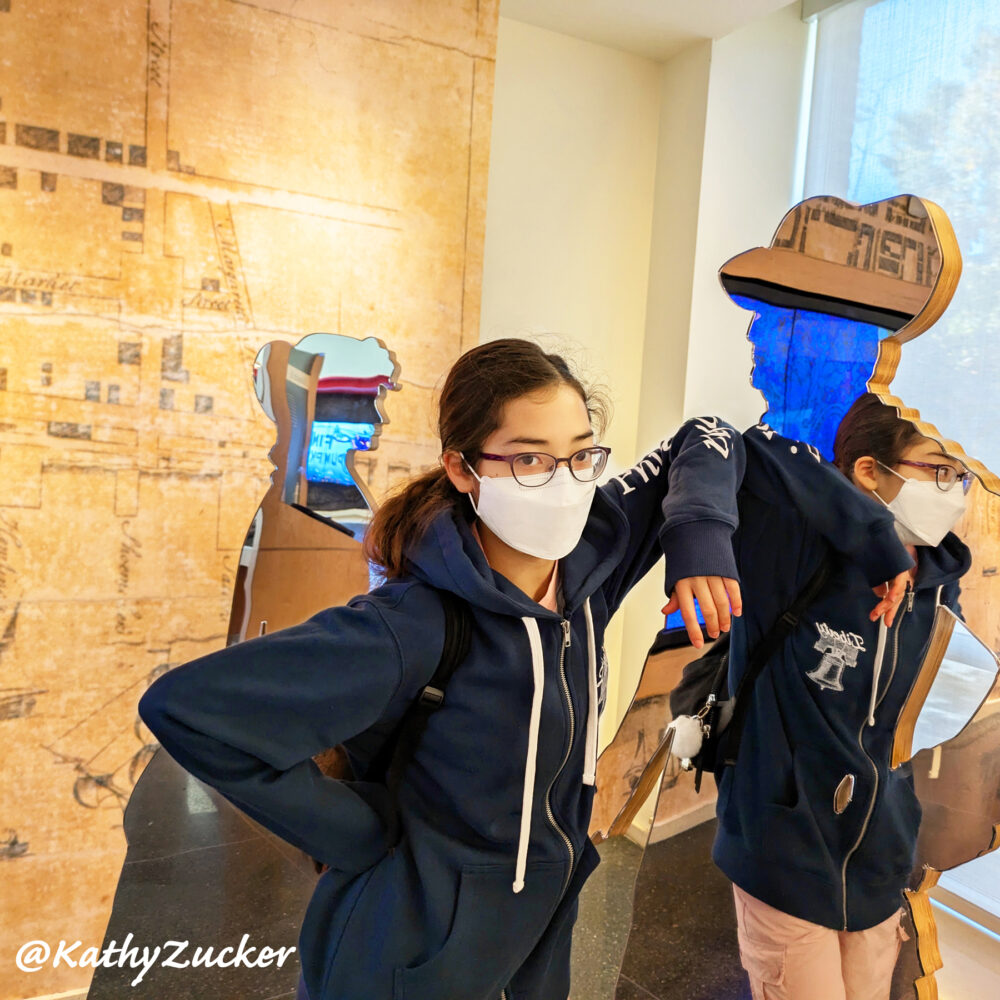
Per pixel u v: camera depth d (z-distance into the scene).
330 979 0.92
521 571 0.99
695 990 1.56
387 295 2.12
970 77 2.30
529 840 0.94
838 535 1.37
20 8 1.70
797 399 1.42
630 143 2.80
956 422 2.30
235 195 1.93
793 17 2.74
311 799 0.84
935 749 1.53
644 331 2.93
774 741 1.48
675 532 1.06
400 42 2.06
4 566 1.82
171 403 1.92
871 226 1.40
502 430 0.92
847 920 1.52
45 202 1.76
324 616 0.86
